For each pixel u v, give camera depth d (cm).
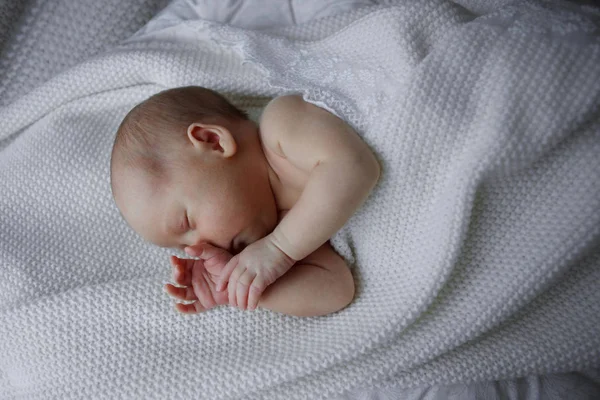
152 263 120
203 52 129
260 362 99
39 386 105
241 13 135
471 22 104
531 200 100
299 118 102
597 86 93
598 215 96
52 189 128
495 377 97
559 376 99
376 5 128
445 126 98
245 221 104
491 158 94
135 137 106
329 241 110
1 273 116
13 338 108
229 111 112
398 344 98
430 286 97
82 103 135
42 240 122
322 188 96
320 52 118
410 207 101
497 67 97
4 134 141
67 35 142
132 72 130
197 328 107
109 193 126
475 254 101
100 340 107
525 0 106
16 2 136
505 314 99
